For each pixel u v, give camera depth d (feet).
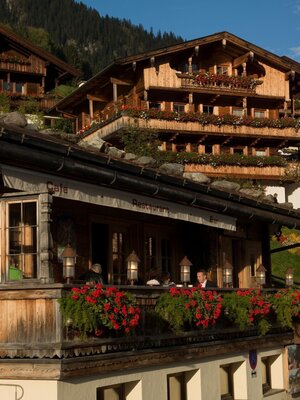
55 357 27.22
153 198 36.68
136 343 32.35
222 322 40.11
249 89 134.51
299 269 96.53
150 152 114.73
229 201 43.96
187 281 39.63
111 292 29.27
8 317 28.19
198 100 133.80
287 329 48.60
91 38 649.61
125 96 131.95
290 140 136.36
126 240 43.01
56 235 36.35
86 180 31.83
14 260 29.04
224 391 42.37
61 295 27.35
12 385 27.84
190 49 128.98
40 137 28.37
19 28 391.24
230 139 132.36
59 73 165.37
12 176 27.86
